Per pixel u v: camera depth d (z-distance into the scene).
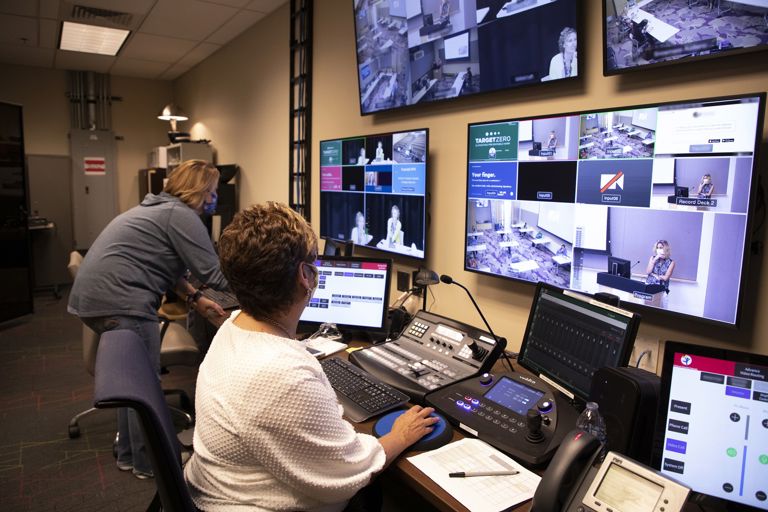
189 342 2.83
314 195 3.67
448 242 2.41
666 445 1.04
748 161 1.29
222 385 1.01
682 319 1.50
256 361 0.99
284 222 1.06
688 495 0.83
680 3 1.41
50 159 6.61
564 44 1.77
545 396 1.38
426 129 2.37
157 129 7.44
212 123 5.82
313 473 0.99
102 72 6.90
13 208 4.99
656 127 1.46
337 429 1.04
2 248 4.91
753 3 1.27
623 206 1.57
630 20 1.53
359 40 2.83
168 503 0.96
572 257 1.74
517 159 1.92
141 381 1.03
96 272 2.17
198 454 1.06
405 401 1.51
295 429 0.96
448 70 2.26
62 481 2.44
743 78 1.35
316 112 3.58
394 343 1.92
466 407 1.42
